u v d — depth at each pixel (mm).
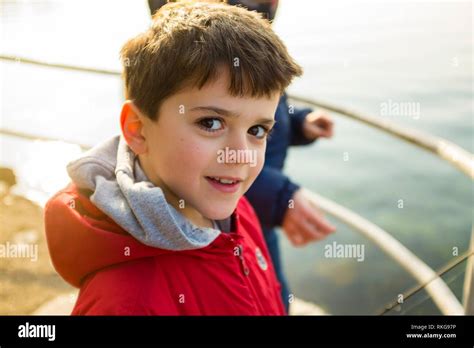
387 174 4395
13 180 1756
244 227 850
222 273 685
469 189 4203
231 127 616
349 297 2977
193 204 640
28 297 1215
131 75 648
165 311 622
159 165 637
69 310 1135
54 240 663
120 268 629
